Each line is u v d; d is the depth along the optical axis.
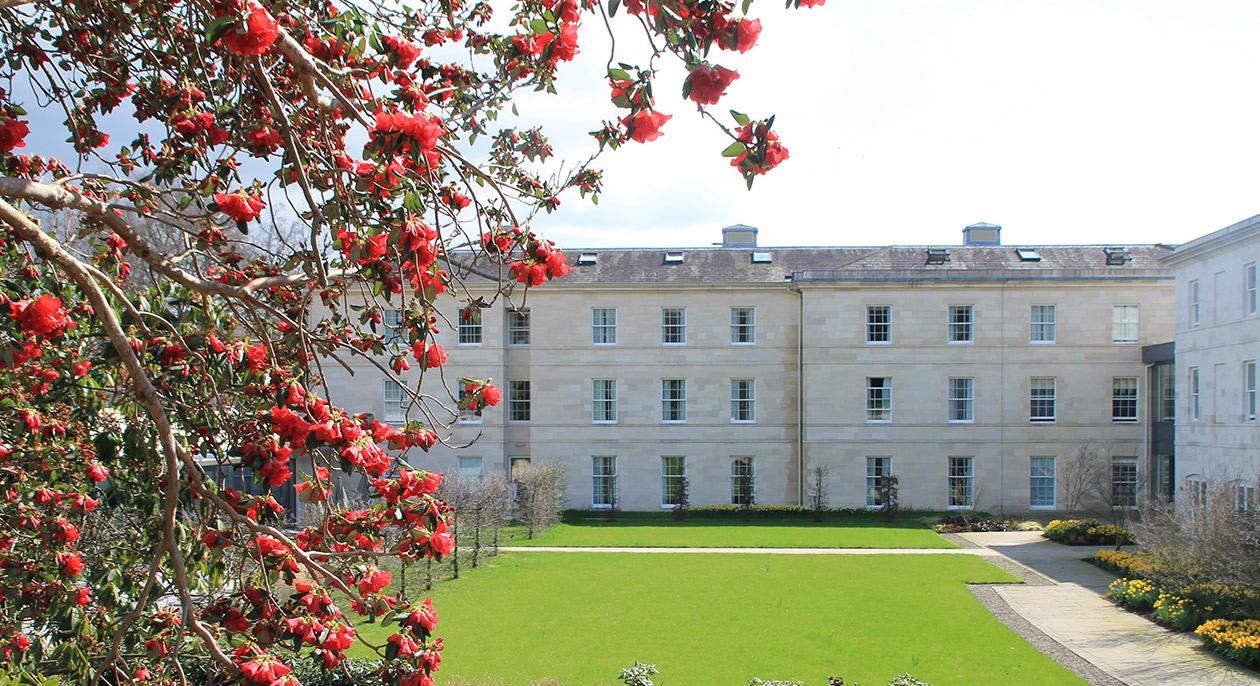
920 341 34.16
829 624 16.53
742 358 35.00
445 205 5.21
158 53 5.29
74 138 5.54
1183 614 16.12
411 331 4.19
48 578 5.10
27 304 3.65
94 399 5.45
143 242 4.13
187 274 4.30
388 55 4.66
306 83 4.12
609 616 17.17
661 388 35.25
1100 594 19.38
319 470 4.20
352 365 34.03
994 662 13.98
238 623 4.17
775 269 36.94
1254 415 23.56
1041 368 33.78
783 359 35.00
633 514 34.50
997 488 33.72
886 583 20.56
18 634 5.00
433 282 4.09
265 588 4.14
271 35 3.38
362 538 4.31
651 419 35.09
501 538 27.78
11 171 5.05
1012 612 17.66
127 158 5.50
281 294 5.42
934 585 20.30
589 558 24.23
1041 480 33.84
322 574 4.14
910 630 16.06
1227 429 24.59
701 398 35.09
